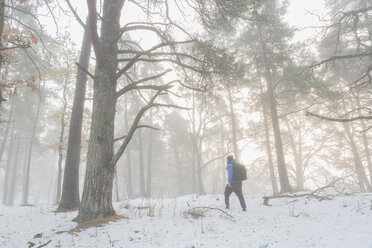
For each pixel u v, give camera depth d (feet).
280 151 36.45
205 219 15.31
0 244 11.14
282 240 10.81
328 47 41.01
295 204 20.34
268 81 40.70
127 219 14.51
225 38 46.24
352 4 41.55
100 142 15.48
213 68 18.85
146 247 10.01
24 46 9.40
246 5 18.89
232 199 25.50
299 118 63.67
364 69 42.60
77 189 23.81
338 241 10.01
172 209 19.04
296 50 38.06
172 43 17.04
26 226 14.64
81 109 26.27
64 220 16.19
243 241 10.75
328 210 16.89
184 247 10.00
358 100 50.52
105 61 17.12
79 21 15.19
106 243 10.59
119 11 18.90
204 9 20.61
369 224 12.25
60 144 36.65
